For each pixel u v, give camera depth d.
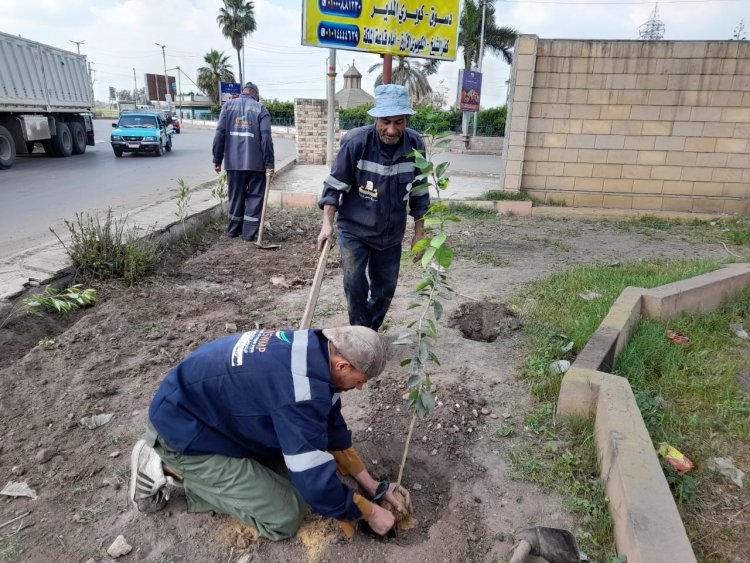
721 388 3.53
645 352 3.88
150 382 3.51
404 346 4.09
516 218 9.66
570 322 4.36
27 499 2.48
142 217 7.15
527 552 2.16
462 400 3.34
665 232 8.72
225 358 2.18
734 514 2.49
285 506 2.29
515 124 9.94
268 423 2.18
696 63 9.12
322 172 15.08
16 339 3.97
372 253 3.87
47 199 9.97
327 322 4.56
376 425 3.13
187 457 2.27
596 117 9.69
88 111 20.36
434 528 2.38
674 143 9.59
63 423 3.04
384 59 8.61
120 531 2.32
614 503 2.34
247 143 6.88
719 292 5.06
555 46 9.41
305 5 8.09
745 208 9.69
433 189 12.43
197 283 5.58
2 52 14.25
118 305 4.70
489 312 4.85
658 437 2.98
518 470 2.73
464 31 34.81
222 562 2.19
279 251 6.95
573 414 3.07
